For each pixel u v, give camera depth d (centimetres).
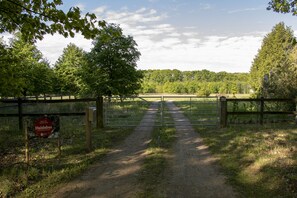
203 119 1460
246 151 742
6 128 1112
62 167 629
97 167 642
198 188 515
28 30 500
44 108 2034
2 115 1073
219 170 615
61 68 4125
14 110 1925
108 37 478
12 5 471
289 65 1570
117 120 1366
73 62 4175
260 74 4097
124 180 556
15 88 657
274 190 490
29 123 652
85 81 2480
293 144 805
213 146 827
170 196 479
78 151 775
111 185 530
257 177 552
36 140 905
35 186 515
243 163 645
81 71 2525
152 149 798
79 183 539
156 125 1252
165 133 1050
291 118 1296
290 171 562
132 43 2497
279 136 938
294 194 466
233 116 1302
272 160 638
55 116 678
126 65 2455
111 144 875
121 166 648
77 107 2053
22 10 481
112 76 2442
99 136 987
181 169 625
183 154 754
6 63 655
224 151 765
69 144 860
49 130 670
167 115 1670
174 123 1304
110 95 2456
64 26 456
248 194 484
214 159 702
